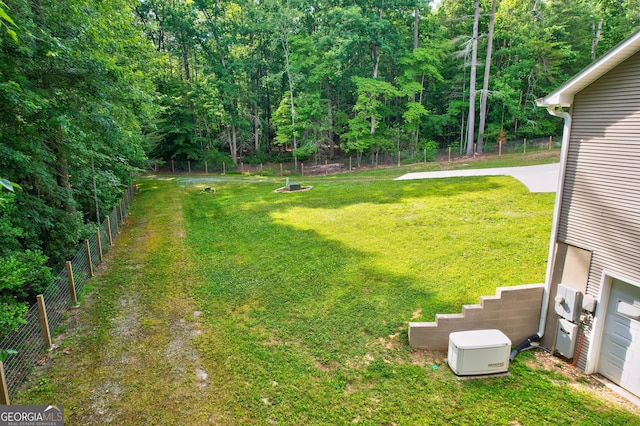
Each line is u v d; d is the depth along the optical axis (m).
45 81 8.88
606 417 5.39
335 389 5.91
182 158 37.56
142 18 34.62
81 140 10.57
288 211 16.69
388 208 15.52
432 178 20.66
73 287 8.32
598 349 6.37
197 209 18.58
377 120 34.03
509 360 6.62
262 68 40.28
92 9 10.79
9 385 5.66
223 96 36.47
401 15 35.19
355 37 29.02
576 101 6.37
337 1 32.81
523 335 7.27
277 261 11.05
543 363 6.73
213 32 36.66
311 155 37.81
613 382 6.20
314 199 18.62
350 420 5.29
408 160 30.86
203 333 7.44
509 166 22.00
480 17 32.25
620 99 5.66
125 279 9.91
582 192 6.37
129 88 11.32
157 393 5.76
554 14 31.80
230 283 9.70
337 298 8.75
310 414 5.39
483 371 6.26
